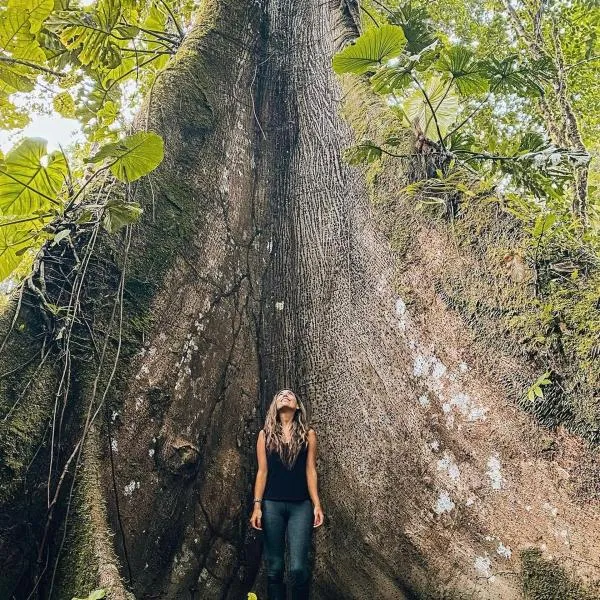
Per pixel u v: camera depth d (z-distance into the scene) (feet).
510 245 10.86
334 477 12.14
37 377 10.21
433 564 10.33
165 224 13.21
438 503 10.53
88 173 13.24
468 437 10.43
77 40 12.24
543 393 9.77
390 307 12.21
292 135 16.44
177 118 14.71
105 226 10.66
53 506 9.64
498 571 9.59
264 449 11.84
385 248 12.71
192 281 13.25
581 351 9.53
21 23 11.53
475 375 10.61
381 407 11.85
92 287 11.43
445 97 13.28
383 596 10.89
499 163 11.99
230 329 13.64
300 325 13.93
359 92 15.10
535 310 10.17
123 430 10.94
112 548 9.64
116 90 13.96
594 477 9.08
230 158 15.34
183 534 11.41
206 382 12.68
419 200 12.23
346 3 17.48
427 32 14.92
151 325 12.10
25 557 9.22
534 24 26.89
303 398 13.20
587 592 8.73
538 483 9.54
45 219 11.32
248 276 14.51
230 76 16.48
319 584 11.77
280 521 11.28
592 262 10.40
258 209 15.48
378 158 12.83
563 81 25.88
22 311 10.59
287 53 17.62
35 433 9.80
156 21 18.63
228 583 11.72
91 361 10.91
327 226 14.44
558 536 9.20
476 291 10.99
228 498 12.23
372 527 11.28
